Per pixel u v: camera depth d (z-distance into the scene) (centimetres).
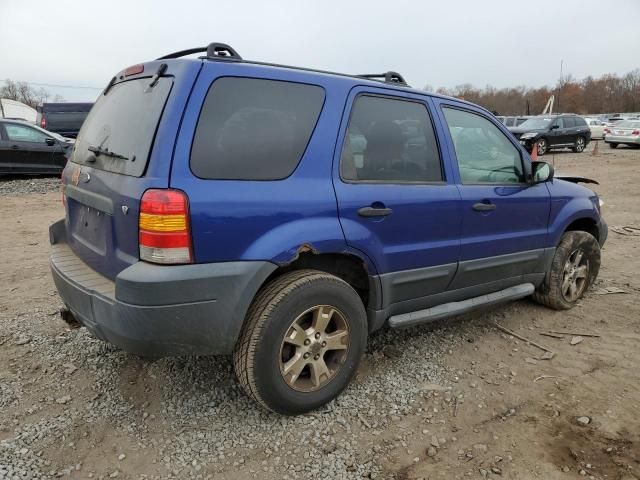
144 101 268
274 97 277
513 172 403
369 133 314
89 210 297
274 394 273
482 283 386
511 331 413
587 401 313
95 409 296
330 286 284
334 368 300
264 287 278
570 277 458
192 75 253
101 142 295
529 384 333
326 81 298
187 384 321
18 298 468
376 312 322
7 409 294
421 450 268
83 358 352
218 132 255
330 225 283
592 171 1625
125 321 243
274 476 248
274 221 265
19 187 1183
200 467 253
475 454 265
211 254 249
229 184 254
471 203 357
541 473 252
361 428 285
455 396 317
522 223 402
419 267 334
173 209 238
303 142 283
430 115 348
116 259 265
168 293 239
